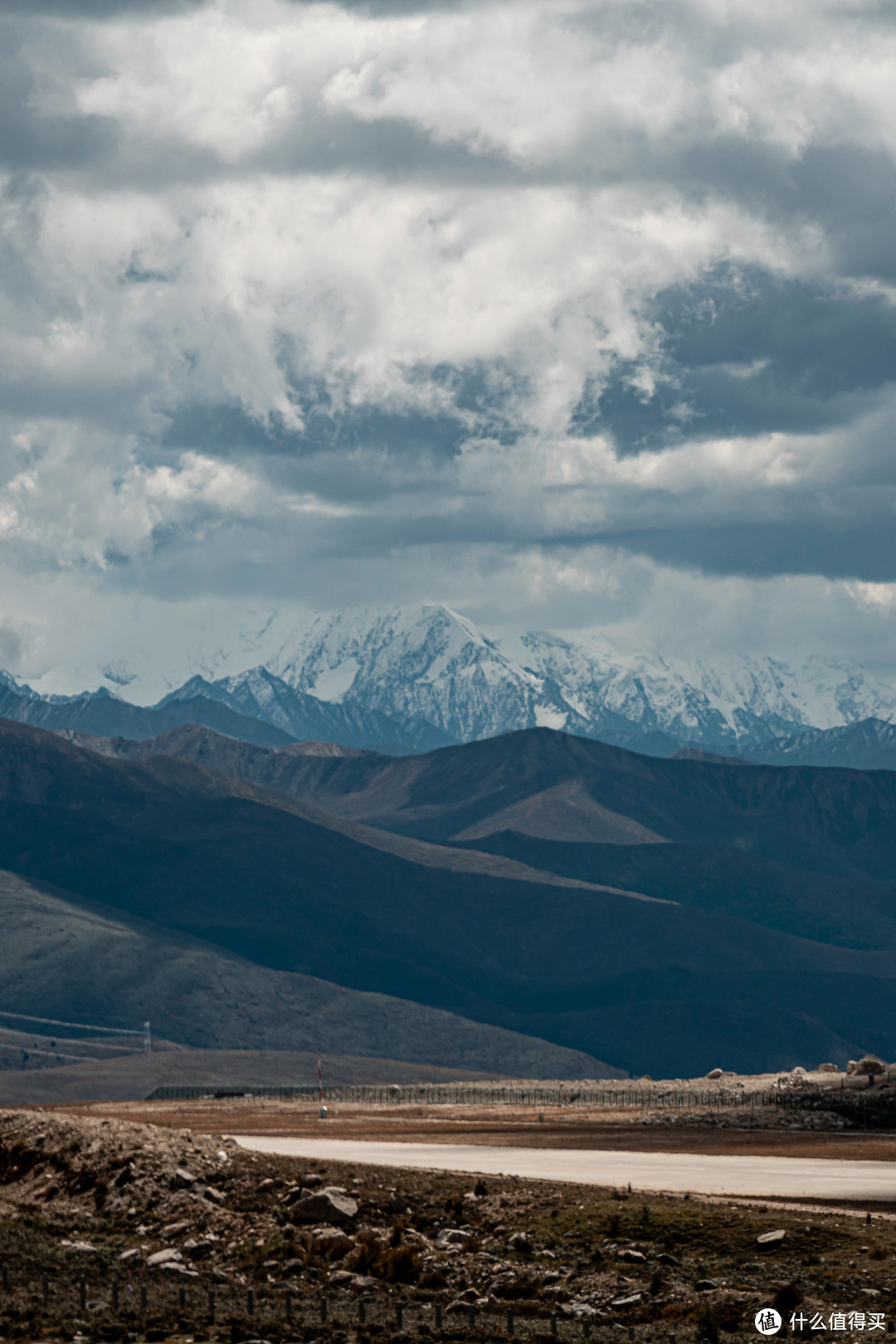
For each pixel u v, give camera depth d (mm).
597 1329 98125
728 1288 102000
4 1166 138375
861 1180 134250
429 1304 104688
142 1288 106688
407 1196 125062
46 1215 125250
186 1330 98188
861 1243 107938
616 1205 119375
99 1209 126000
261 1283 109875
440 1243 116312
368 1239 115938
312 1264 112688
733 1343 93938
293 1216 120875
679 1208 117812
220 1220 121250
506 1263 110812
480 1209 122188
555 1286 106625
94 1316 100438
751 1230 111188
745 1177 136000
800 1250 107812
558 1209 120000
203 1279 110250
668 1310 100250
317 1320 100625
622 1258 108688
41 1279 108125
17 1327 98062
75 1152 134500
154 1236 120062
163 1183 127375
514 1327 98438
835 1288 101062
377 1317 101125
